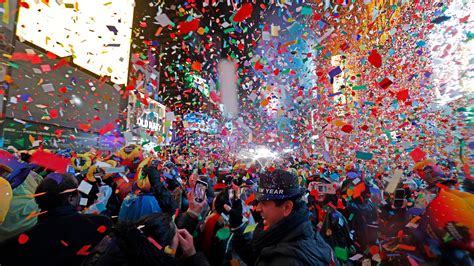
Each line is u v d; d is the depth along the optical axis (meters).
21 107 5.51
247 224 2.07
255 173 5.07
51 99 6.45
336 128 7.25
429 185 2.65
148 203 2.34
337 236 2.41
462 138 3.28
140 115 10.51
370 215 2.96
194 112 15.57
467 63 4.55
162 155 7.13
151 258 1.15
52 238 1.50
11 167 2.16
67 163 2.98
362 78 8.49
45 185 1.62
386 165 5.54
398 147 5.56
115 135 8.00
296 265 1.07
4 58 5.07
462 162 2.96
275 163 7.48
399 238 1.91
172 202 2.57
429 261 1.39
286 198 1.28
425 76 5.80
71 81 7.23
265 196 1.32
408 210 2.65
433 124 5.11
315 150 8.54
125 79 10.35
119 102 9.66
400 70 7.30
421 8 7.10
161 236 1.25
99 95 8.60
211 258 1.92
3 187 1.73
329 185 2.86
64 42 7.04
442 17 4.02
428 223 1.37
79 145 7.25
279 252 1.13
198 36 16.33
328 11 7.47
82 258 1.51
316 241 1.26
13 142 5.29
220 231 1.95
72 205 1.69
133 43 11.48
